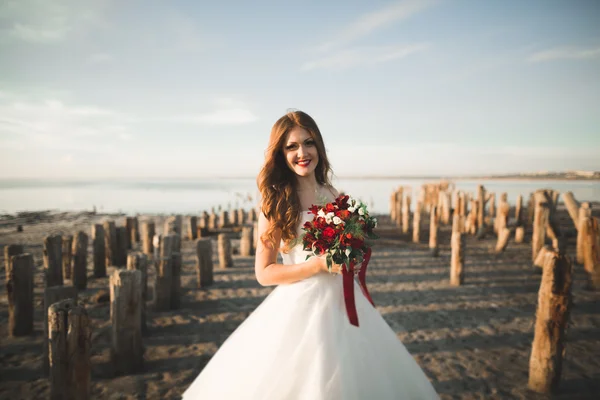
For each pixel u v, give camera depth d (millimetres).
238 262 9656
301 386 1480
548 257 3275
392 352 1716
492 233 14570
